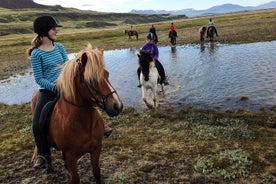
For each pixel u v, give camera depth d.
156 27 79.88
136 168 8.06
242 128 10.16
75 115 5.52
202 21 90.62
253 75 18.41
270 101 13.36
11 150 10.02
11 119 13.66
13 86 23.00
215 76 19.17
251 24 56.97
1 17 184.62
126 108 13.83
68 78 5.31
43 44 6.14
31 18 198.88
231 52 28.11
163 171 7.86
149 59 13.34
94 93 4.98
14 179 8.09
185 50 33.31
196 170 7.71
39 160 6.59
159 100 15.05
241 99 13.98
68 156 5.81
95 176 6.32
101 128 5.93
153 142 9.70
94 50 5.00
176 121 11.75
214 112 12.41
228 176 7.29
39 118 6.16
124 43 48.78
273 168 7.56
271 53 25.20
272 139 9.31
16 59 40.12
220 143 9.20
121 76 22.14
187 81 18.52
